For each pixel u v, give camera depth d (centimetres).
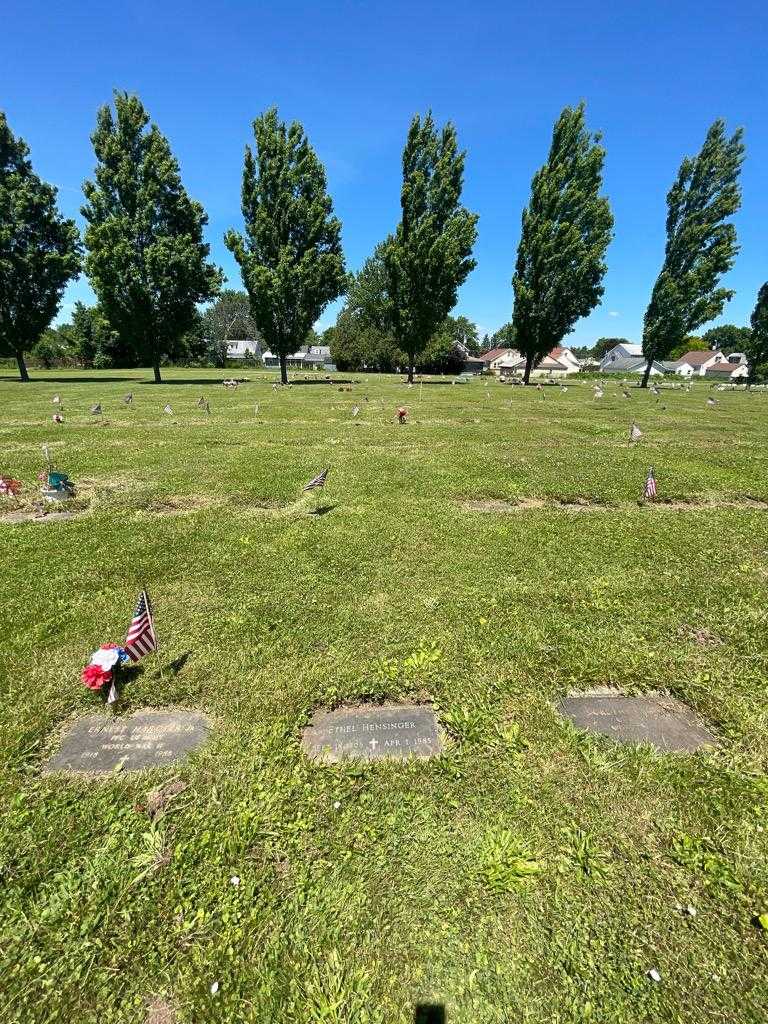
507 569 521
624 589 482
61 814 251
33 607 439
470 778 271
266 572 508
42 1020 178
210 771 275
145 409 1886
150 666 359
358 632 401
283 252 2959
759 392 3822
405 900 213
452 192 3131
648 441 1344
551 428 1548
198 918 206
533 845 237
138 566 520
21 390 2703
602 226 3375
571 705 332
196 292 3094
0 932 203
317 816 250
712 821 250
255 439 1278
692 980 188
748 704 331
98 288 2912
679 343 4275
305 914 208
